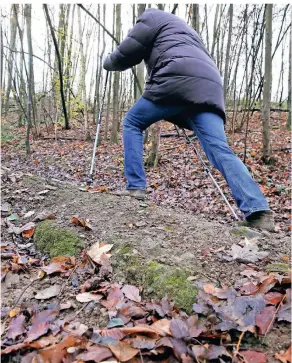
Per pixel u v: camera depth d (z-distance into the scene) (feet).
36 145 35.68
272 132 36.19
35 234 7.62
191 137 10.50
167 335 4.19
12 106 63.93
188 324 4.32
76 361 3.96
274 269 5.54
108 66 8.91
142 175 9.16
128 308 4.86
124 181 19.04
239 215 11.99
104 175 20.98
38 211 8.81
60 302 5.38
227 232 7.12
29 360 4.07
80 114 51.39
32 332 4.53
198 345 4.06
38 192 9.89
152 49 8.14
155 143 22.11
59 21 41.98
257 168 20.98
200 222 7.78
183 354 3.94
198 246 6.40
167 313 4.66
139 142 8.82
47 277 6.09
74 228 7.39
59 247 6.92
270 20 21.03
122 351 4.04
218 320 4.41
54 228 7.44
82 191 9.92
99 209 8.36
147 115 8.39
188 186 17.48
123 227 7.27
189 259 5.83
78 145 34.55
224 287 4.95
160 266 5.56
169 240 6.62
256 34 26.61
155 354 4.00
